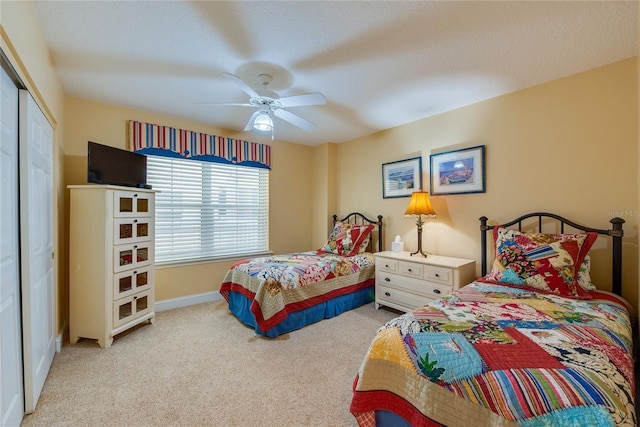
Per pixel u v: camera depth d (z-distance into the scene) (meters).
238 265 3.12
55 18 1.63
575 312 1.57
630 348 1.31
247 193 4.05
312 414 1.59
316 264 3.06
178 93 2.69
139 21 1.67
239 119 3.42
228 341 2.48
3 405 1.31
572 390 0.92
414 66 2.19
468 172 2.93
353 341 2.49
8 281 1.39
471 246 2.93
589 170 2.22
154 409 1.62
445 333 1.33
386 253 3.33
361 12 1.60
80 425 1.50
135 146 3.07
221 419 1.55
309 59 2.09
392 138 3.71
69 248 2.37
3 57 1.22
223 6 1.55
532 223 2.50
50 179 2.06
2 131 1.32
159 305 3.25
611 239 2.12
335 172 4.51
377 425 1.37
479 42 1.87
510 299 1.80
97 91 2.64
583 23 1.67
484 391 1.03
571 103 2.30
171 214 3.40
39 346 1.75
